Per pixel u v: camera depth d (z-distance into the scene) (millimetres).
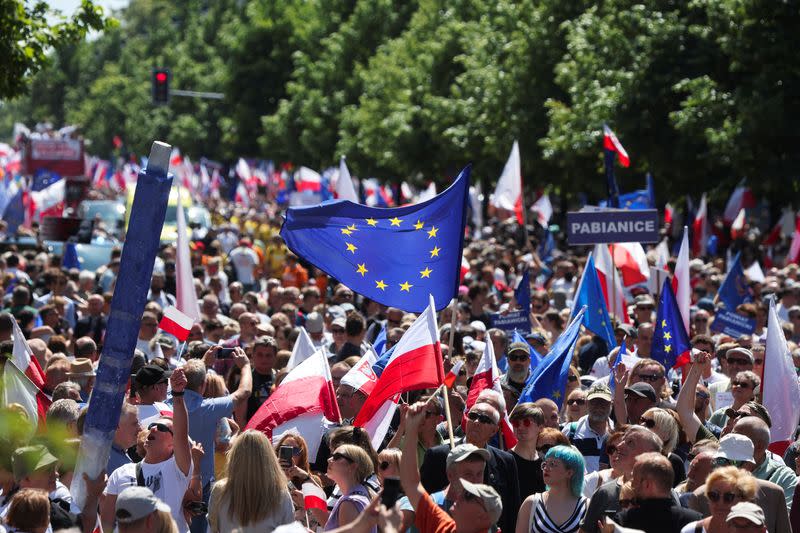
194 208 74938
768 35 52719
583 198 75750
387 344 24703
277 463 12734
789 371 19344
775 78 53031
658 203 69375
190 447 14617
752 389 19016
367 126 106812
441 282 18266
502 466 14648
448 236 18312
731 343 23859
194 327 26516
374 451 15188
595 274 25391
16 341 20172
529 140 74438
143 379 16906
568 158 65438
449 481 13508
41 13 32781
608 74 60531
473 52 86500
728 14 53375
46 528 11820
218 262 42469
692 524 12719
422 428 15922
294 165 139625
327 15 145125
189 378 16453
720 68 57375
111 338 12680
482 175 84750
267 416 16859
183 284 27734
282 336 27203
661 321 23750
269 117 144125
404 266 18266
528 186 80688
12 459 13359
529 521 13734
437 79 96500
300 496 14570
